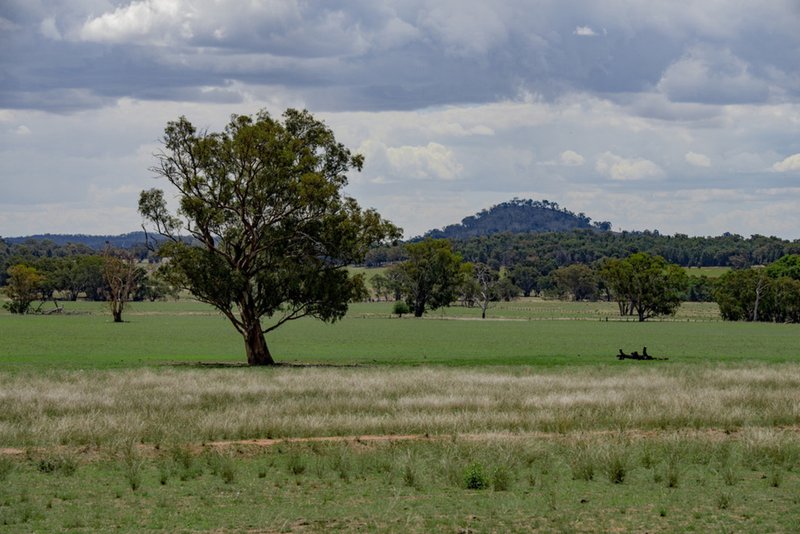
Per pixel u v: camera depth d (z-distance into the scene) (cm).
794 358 8750
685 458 2855
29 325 16712
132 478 2441
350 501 2286
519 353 9831
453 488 2447
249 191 7406
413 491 2408
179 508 2200
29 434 3172
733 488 2455
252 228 7400
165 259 7625
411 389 4903
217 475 2605
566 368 6756
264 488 2439
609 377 5728
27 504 2216
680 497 2341
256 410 3869
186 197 7188
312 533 1973
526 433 3297
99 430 3198
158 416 3647
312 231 7488
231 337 13188
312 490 2416
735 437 3291
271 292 7538
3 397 4300
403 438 3203
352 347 11181
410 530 1994
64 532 1959
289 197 7356
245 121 7400
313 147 7700
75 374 5825
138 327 16250
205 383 5231
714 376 5722
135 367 7006
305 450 2970
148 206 7338
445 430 3366
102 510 2169
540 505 2242
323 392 4744
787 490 2434
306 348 10950
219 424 3350
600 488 2455
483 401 4231
